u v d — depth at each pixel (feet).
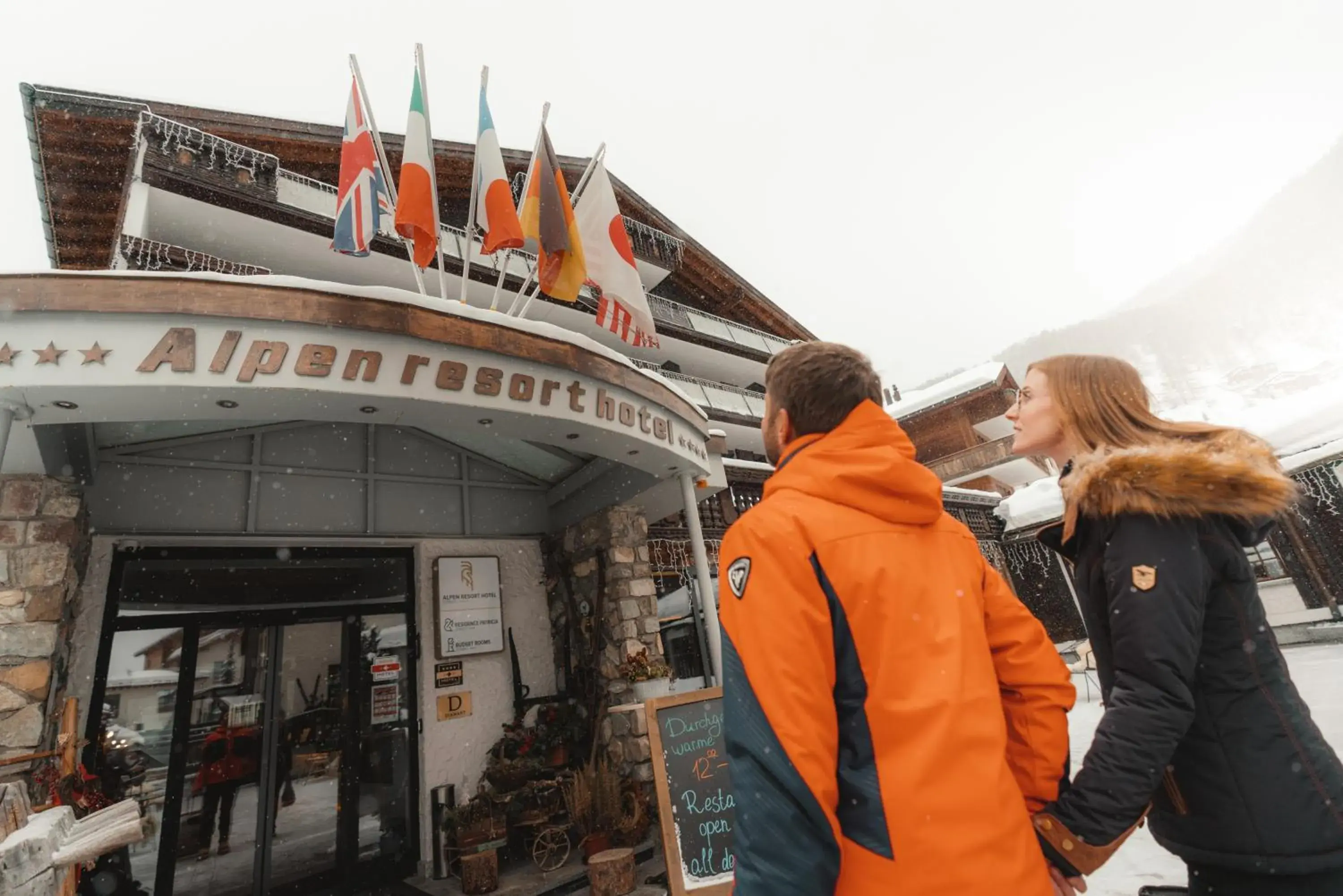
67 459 13.30
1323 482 39.52
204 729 15.94
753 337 69.15
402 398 12.46
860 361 4.45
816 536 3.58
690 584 27.78
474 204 18.25
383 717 18.52
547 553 23.44
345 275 38.01
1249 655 3.91
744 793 3.16
